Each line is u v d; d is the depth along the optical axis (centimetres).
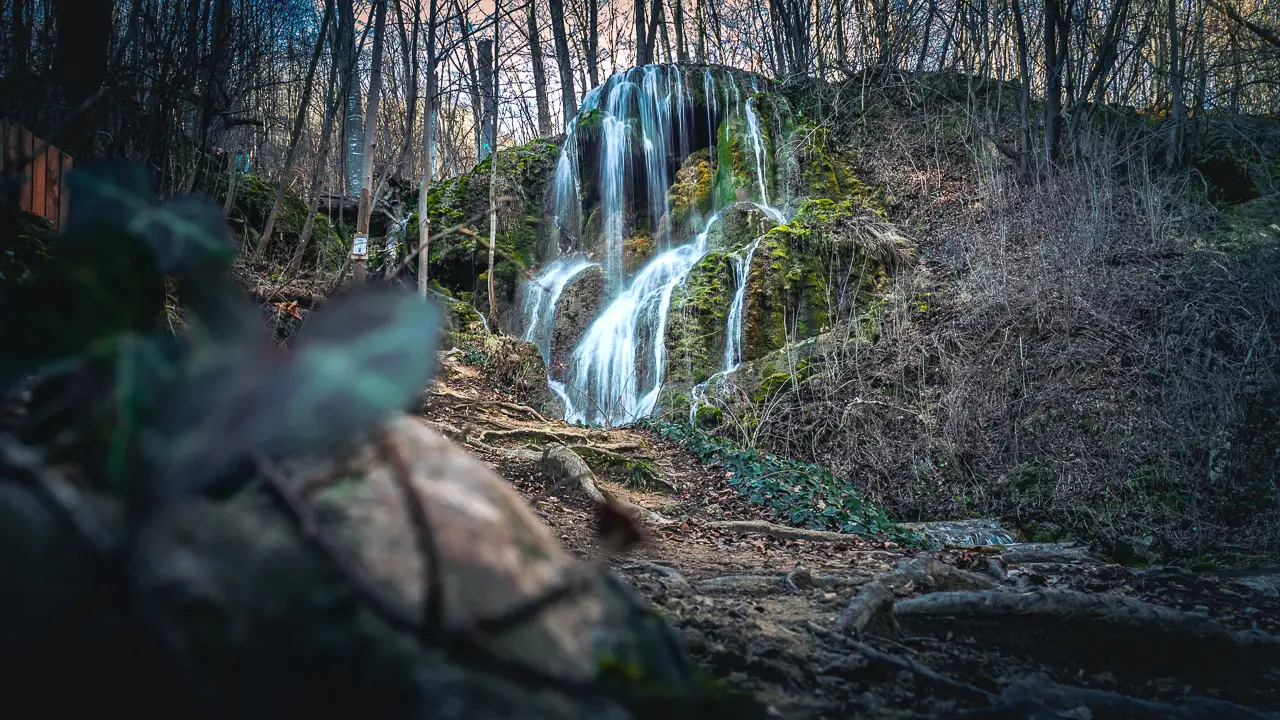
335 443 84
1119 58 2073
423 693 88
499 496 117
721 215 1864
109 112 877
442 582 95
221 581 89
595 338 1864
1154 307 1266
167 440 79
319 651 89
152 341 82
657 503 1007
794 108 2170
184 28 1104
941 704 281
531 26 2889
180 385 80
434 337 70
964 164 1933
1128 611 389
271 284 1188
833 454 1277
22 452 88
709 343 1606
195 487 78
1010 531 1112
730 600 414
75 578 85
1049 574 615
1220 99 1805
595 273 2020
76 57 807
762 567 620
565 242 2177
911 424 1268
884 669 308
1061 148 1688
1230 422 1111
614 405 1730
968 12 2205
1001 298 1370
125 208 83
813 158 1973
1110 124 1839
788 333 1559
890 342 1410
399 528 98
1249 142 1750
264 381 75
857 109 2127
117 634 85
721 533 837
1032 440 1189
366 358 70
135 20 1007
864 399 1307
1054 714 278
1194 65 1797
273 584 91
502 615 96
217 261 86
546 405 1634
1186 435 1124
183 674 86
